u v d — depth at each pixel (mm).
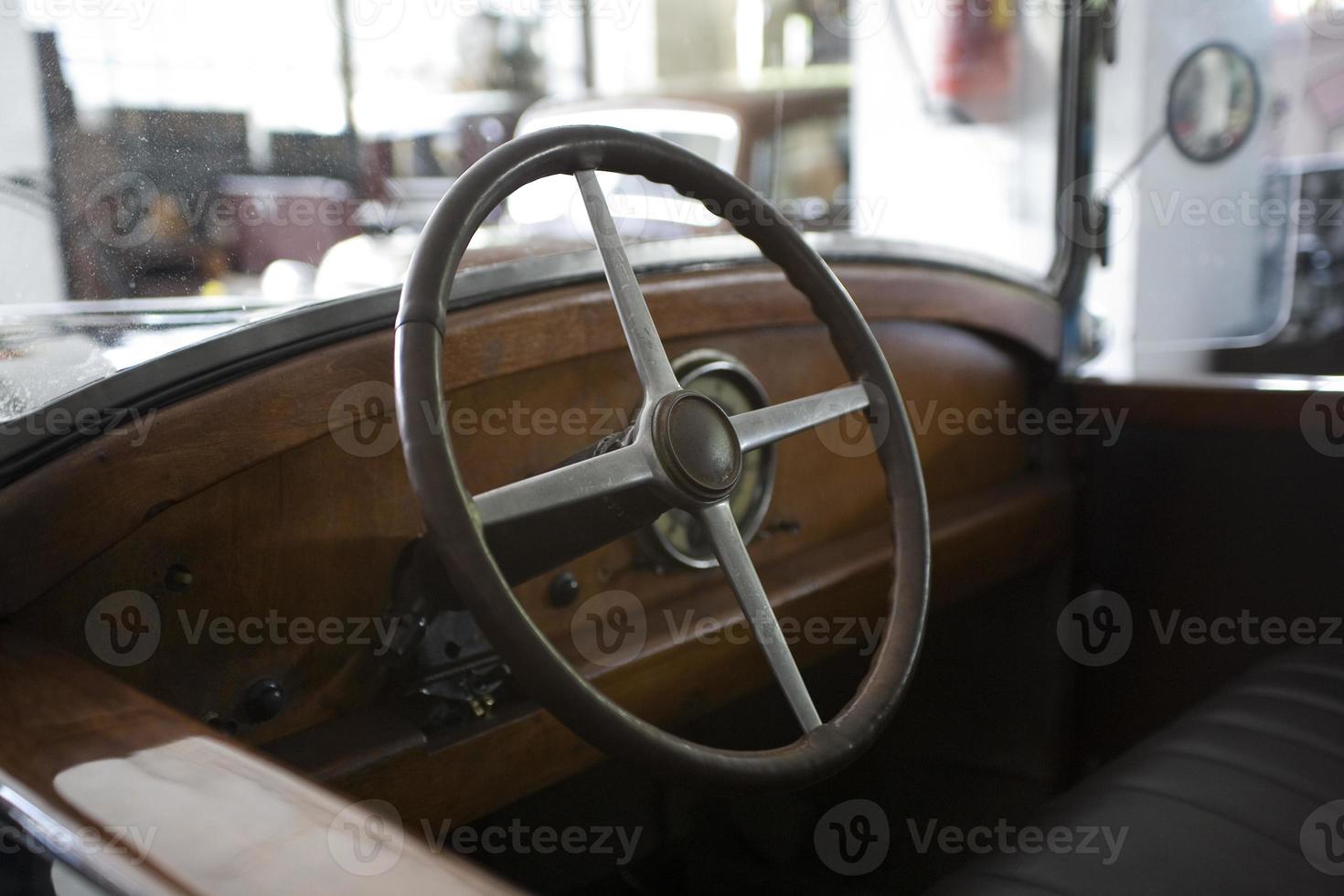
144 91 1238
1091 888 961
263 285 1253
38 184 1183
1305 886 961
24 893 601
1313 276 3484
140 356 997
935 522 1687
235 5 1299
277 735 1056
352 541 1076
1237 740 1209
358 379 1048
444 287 864
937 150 2031
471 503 805
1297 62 3477
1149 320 3316
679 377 1296
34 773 607
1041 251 1897
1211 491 1763
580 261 1229
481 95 1936
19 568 890
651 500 902
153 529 963
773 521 1481
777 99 2404
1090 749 1943
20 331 1083
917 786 1851
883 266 1581
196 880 498
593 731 791
